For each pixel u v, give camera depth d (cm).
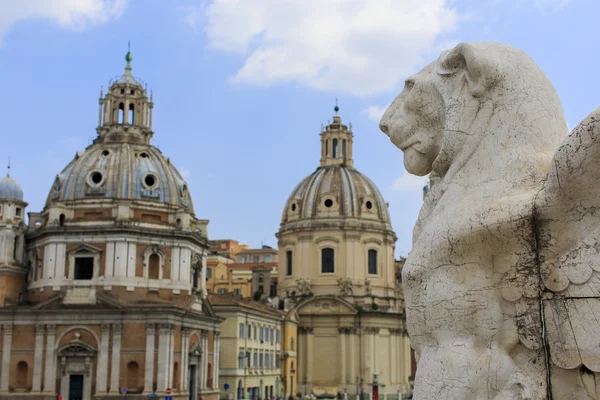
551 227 667
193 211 7681
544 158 710
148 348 6338
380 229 10000
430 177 940
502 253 697
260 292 10812
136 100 7712
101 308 6438
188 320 6738
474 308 705
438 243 732
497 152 734
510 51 761
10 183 7112
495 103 747
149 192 7062
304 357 9638
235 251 14975
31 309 6412
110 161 7106
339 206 9938
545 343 668
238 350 7862
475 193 731
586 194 645
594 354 640
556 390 663
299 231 9931
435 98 817
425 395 714
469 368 692
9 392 6341
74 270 6669
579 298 653
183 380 6606
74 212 6912
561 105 764
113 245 6669
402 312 9931
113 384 6297
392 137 880
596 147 618
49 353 6394
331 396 9369
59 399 6303
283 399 8588
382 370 9588
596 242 648
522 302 684
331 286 9731
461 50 773
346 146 10775
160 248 6862
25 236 7100
